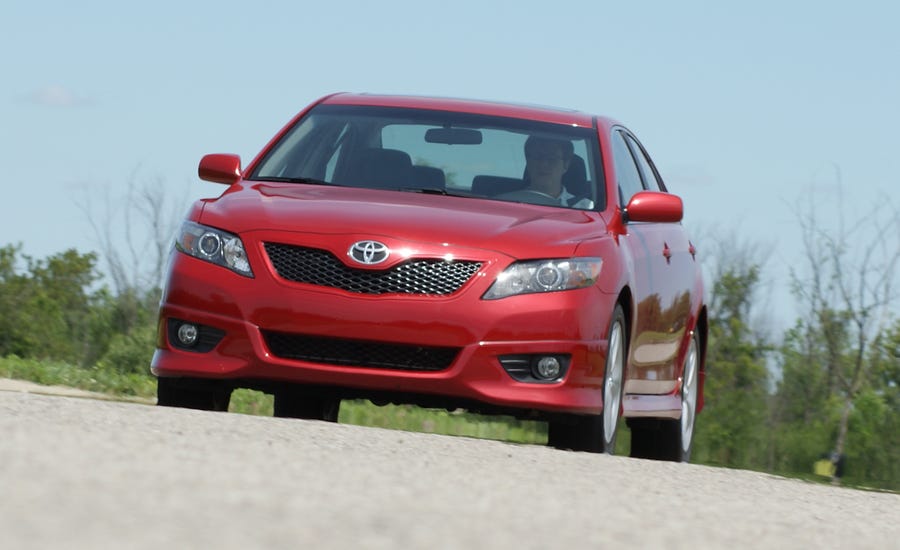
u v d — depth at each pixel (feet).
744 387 192.44
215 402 64.39
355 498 30.89
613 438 64.44
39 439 34.55
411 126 69.77
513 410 59.88
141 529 23.68
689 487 43.09
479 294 58.80
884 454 165.07
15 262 179.22
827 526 37.42
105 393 109.81
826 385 179.52
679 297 74.64
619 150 71.92
